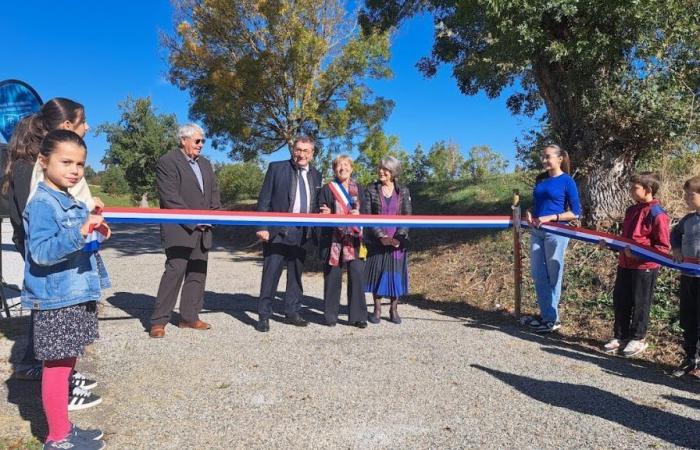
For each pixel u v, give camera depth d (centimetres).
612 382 414
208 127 1898
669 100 714
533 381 413
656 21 681
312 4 1647
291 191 578
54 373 284
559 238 547
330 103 1873
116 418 337
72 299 280
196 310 560
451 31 890
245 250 1444
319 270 978
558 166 568
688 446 310
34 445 295
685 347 431
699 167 784
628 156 784
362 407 360
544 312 557
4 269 673
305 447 304
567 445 310
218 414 346
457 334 550
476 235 942
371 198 600
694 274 417
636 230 474
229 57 1727
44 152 273
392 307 605
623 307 486
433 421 340
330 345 504
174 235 523
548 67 829
